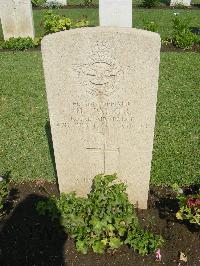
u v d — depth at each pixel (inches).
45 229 42.9
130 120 38.7
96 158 42.3
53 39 34.4
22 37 105.7
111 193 39.4
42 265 39.0
